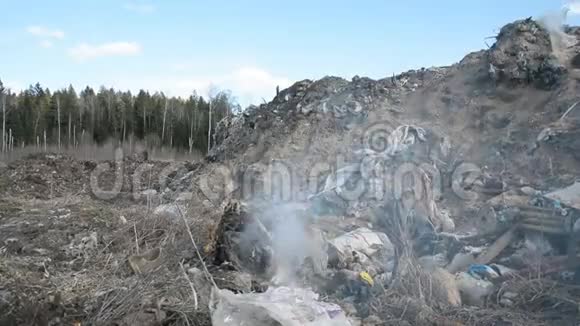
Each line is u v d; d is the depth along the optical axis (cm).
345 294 634
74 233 976
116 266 745
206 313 539
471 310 578
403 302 586
